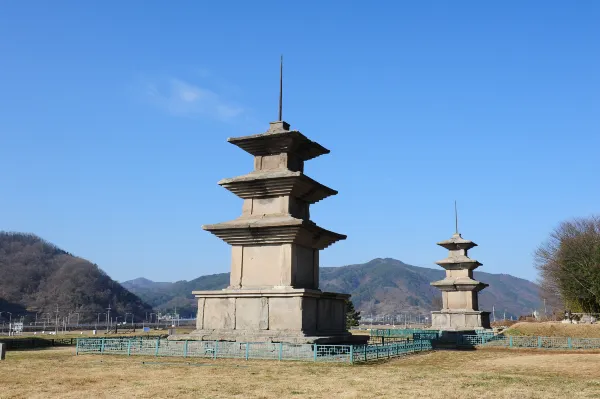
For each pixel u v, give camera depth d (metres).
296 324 35.03
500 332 62.00
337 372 26.00
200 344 34.78
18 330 140.50
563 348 45.84
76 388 21.19
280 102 41.44
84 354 36.62
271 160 39.56
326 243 40.84
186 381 22.92
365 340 41.44
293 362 30.58
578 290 78.94
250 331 35.69
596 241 79.25
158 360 31.84
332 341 35.75
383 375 24.83
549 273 90.38
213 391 20.25
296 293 35.25
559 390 20.55
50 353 38.78
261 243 38.00
